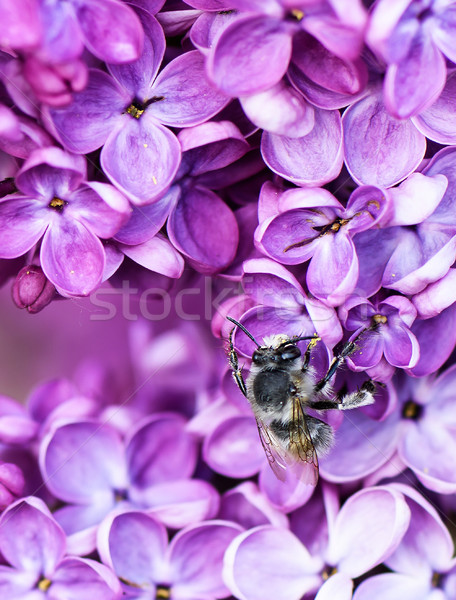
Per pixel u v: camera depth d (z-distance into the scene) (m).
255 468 0.19
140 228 0.17
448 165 0.17
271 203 0.17
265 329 0.18
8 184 0.17
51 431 0.18
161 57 0.17
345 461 0.18
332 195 0.17
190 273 0.18
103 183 0.17
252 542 0.18
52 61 0.16
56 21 0.16
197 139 0.17
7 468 0.18
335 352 0.17
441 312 0.17
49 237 0.17
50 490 0.19
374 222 0.17
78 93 0.17
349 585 0.18
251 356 0.18
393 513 0.18
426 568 0.18
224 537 0.18
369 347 0.17
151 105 0.17
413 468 0.18
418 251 0.17
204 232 0.17
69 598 0.18
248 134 0.17
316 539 0.18
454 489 0.18
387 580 0.18
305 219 0.17
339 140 0.17
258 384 0.18
